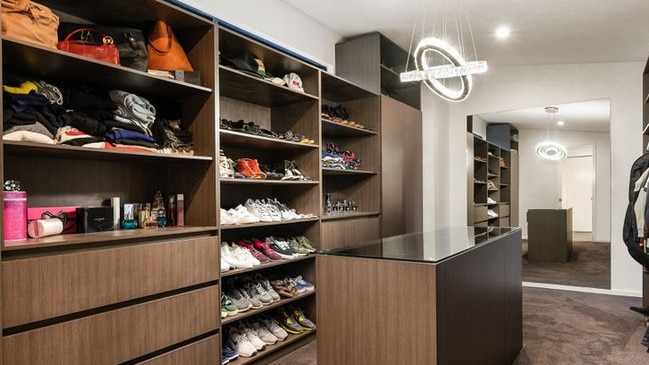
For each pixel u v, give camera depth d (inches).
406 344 67.4
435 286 65.0
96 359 73.0
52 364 66.9
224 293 108.6
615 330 135.3
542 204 211.6
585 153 196.1
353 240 150.4
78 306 70.4
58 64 76.6
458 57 107.5
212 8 115.3
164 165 106.1
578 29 151.1
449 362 69.1
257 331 114.0
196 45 101.7
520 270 120.0
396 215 174.9
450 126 231.0
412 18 148.5
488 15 141.3
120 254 76.9
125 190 97.8
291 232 139.4
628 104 185.5
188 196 103.3
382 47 174.1
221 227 101.3
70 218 83.7
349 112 171.3
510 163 215.8
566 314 153.8
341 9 143.1
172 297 86.7
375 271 70.7
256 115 139.5
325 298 76.2
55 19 75.0
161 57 95.5
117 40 87.5
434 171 208.5
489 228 125.5
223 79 110.1
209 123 99.7
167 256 85.7
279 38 138.2
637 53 174.2
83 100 82.5
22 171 80.4
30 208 78.8
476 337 82.7
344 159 158.2
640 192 127.6
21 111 70.7
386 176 168.2
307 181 130.2
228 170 108.0
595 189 194.4
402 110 183.3
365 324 71.6
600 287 191.0
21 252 64.4
